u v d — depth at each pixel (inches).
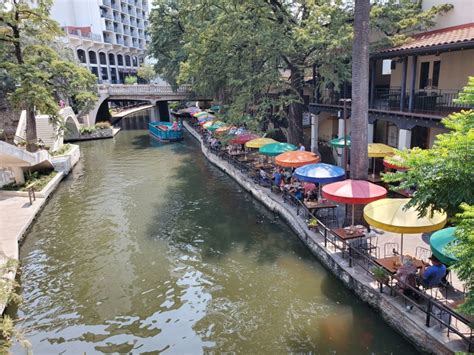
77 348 382.6
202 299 453.7
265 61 851.4
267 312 418.6
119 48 3511.3
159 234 655.1
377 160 838.5
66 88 1112.2
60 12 3149.6
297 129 927.7
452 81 709.9
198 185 954.1
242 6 852.0
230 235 633.6
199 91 1339.8
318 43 737.0
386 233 532.4
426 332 326.3
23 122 1149.7
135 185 981.2
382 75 992.9
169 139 1692.9
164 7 1711.4
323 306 422.0
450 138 267.4
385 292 388.2
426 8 786.8
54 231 685.3
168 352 369.1
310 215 586.9
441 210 303.7
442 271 355.3
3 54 935.0
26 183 910.4
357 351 350.9
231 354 359.3
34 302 465.1
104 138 1838.1
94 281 509.7
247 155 1066.7
